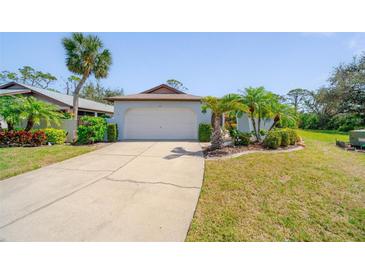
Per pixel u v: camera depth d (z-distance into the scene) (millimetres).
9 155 7402
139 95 14711
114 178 5066
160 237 2660
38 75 32500
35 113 10266
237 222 3002
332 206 3537
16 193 4055
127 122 13305
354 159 7227
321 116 28250
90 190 4254
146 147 9930
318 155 7891
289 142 9742
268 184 4625
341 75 24594
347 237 2705
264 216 3182
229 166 6199
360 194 4055
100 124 11367
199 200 3779
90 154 8094
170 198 3869
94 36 13297
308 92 34781
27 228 2816
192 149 9406
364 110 22953
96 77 14477
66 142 11641
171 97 13250
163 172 5609
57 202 3645
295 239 2660
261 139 10586
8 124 10273
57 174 5375
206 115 13234
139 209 3400
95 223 2951
